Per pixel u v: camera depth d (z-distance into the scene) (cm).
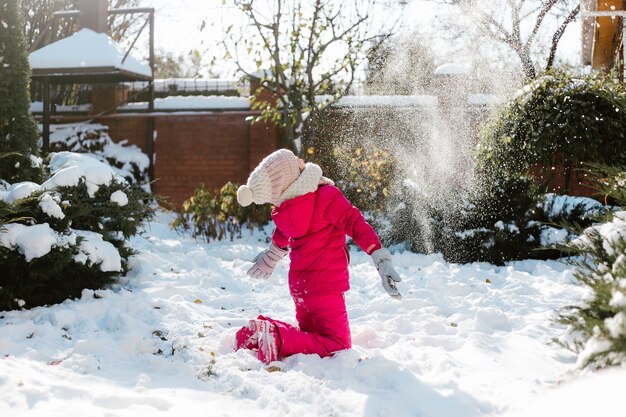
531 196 823
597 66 1623
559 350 380
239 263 748
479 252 805
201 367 352
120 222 613
